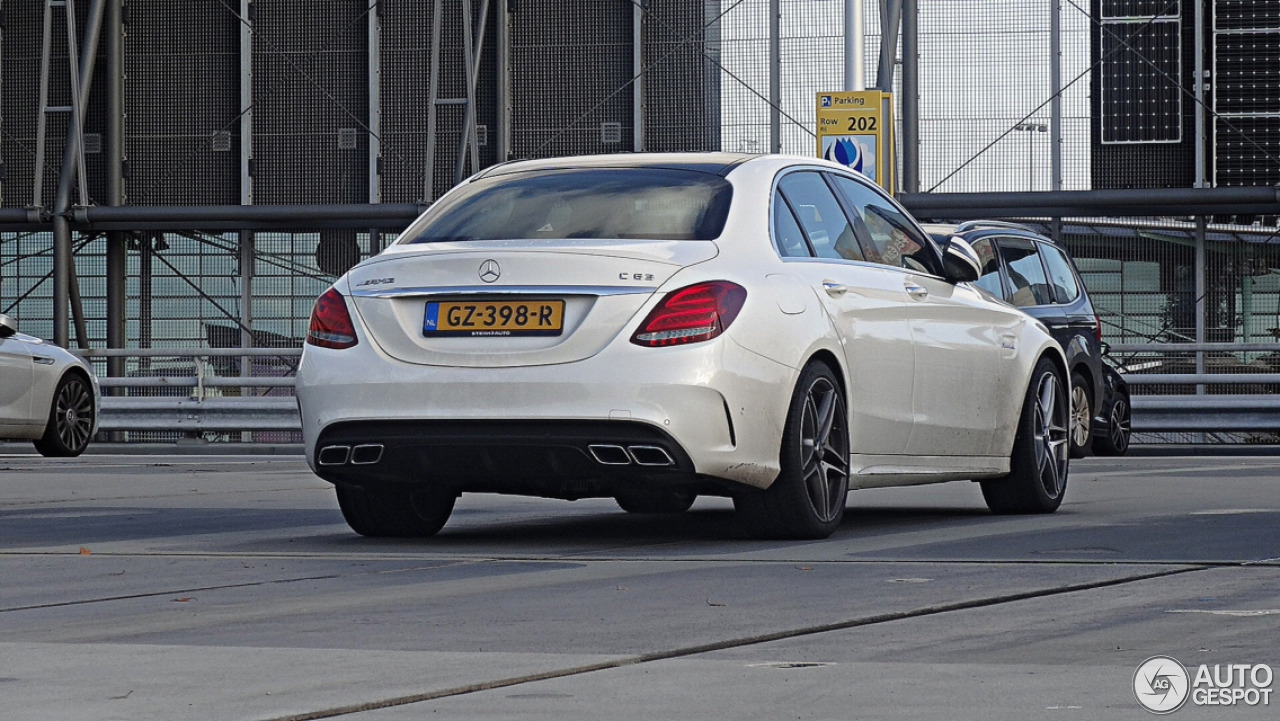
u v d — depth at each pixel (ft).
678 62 173.78
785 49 171.83
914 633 33.83
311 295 183.62
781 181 57.82
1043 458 67.51
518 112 176.35
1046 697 27.12
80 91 174.29
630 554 50.75
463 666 30.42
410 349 52.39
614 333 50.65
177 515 67.72
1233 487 80.84
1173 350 152.25
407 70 178.29
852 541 54.19
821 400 55.16
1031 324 68.85
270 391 183.01
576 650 32.14
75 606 39.45
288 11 179.93
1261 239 169.37
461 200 58.34
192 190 182.39
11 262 186.70
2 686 28.78
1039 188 168.66
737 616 36.40
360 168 179.73
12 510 70.49
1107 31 167.12
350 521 57.31
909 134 166.40
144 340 184.75
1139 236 171.32
